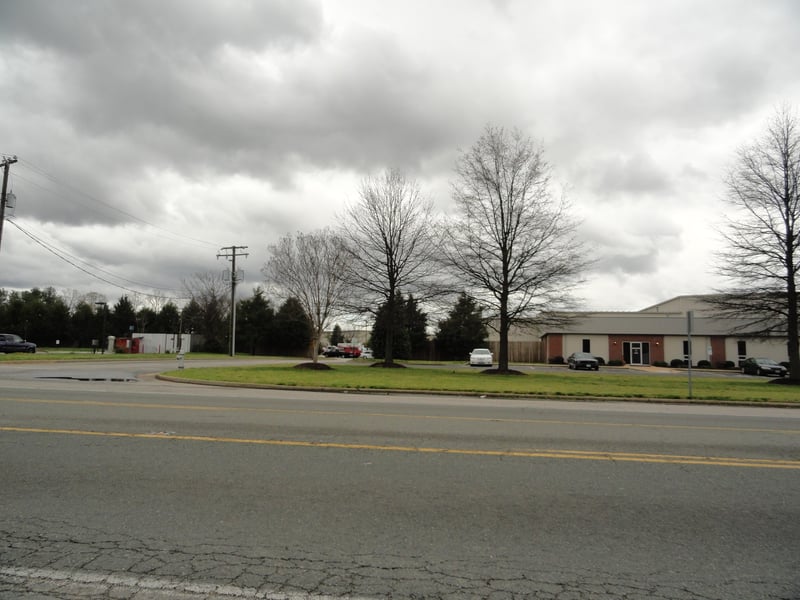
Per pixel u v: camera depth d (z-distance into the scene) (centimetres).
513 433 903
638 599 348
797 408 1638
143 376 2245
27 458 661
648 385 2169
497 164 2797
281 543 423
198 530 446
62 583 356
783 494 571
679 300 6222
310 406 1241
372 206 3095
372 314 3183
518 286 2781
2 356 3253
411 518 482
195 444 750
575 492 565
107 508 493
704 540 445
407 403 1401
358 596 346
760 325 3800
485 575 377
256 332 7206
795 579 379
